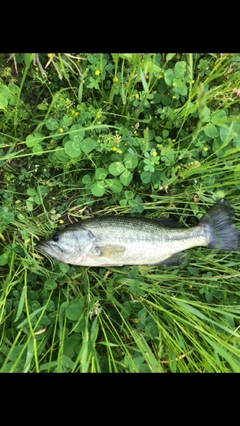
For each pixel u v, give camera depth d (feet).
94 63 1.24
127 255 1.32
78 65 1.26
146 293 1.37
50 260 1.35
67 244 1.28
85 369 1.07
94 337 1.18
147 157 1.30
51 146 1.31
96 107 1.31
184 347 1.23
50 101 1.34
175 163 1.36
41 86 1.32
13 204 1.36
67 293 1.31
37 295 1.30
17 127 1.32
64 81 1.31
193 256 1.41
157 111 1.32
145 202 1.43
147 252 1.33
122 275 1.38
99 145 1.29
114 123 1.36
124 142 1.31
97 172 1.31
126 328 1.32
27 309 1.18
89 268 1.40
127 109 1.30
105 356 1.29
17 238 1.35
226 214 1.36
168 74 1.23
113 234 1.31
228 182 1.32
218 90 1.28
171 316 1.27
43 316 1.24
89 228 1.30
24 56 1.18
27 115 1.31
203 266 1.40
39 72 1.28
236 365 1.11
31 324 1.23
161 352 1.25
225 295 1.39
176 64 1.21
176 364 1.23
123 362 1.21
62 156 1.29
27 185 1.39
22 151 1.32
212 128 1.27
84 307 1.28
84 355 1.09
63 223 1.42
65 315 1.24
